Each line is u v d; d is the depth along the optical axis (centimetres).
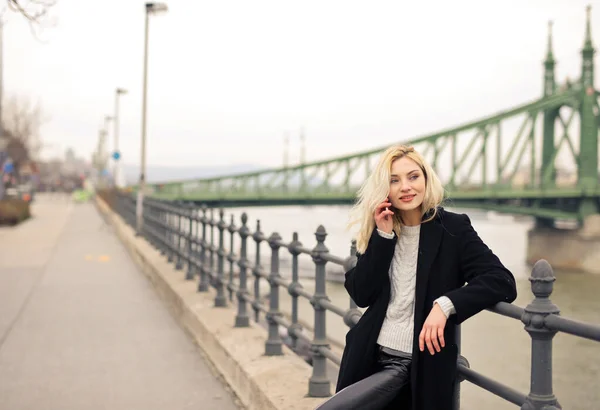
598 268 6444
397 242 283
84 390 582
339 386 286
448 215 277
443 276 269
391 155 280
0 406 536
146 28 2420
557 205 7600
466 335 1722
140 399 557
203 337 730
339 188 7569
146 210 1905
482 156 7675
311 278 3369
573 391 1513
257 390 500
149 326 870
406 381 272
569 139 7944
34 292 1145
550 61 9294
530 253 6956
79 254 1820
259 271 660
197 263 986
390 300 281
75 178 14250
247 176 7656
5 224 3011
